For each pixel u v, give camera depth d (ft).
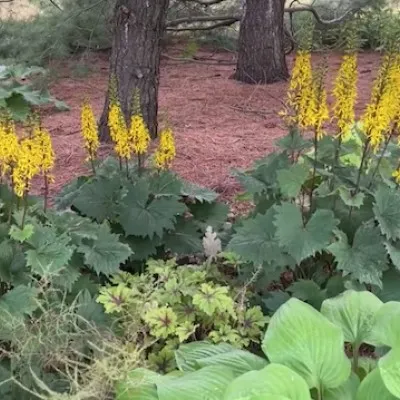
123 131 11.67
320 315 8.21
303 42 10.59
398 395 7.21
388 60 9.98
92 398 7.75
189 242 12.12
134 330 9.25
